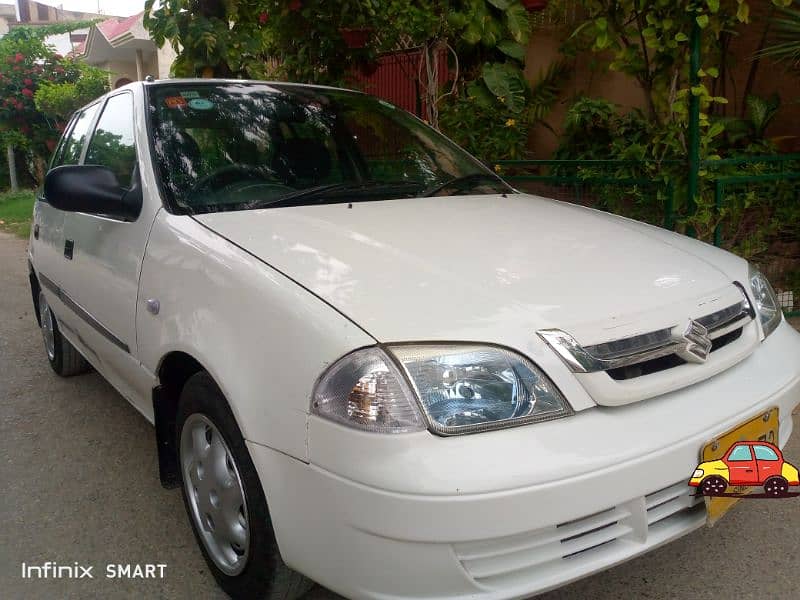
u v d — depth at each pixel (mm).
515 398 1795
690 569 2477
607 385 1874
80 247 3338
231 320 2115
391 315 1874
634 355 1934
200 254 2354
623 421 1879
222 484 2283
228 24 5492
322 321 1884
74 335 3824
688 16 4324
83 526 2912
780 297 4820
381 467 1702
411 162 3344
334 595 2373
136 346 2715
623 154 4988
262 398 1940
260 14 5867
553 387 1834
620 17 4688
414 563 1708
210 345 2154
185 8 5277
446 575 1718
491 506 1672
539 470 1711
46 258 4008
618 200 4949
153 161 2801
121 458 3500
